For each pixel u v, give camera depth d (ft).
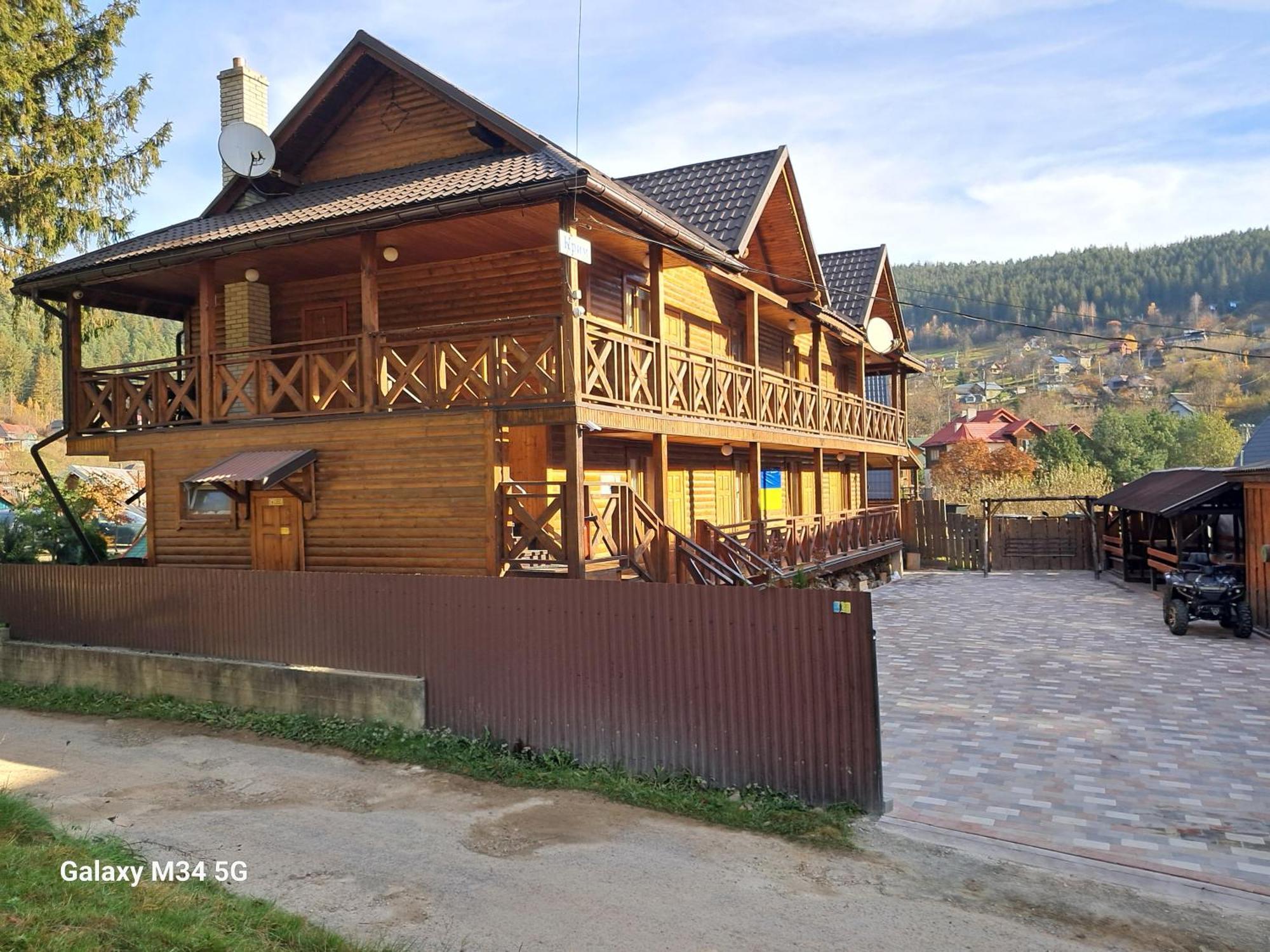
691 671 26.50
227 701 34.88
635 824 23.47
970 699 35.17
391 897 19.16
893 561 81.66
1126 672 39.60
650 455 52.19
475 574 35.17
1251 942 17.17
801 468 76.64
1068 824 22.80
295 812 24.54
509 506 34.94
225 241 38.01
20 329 65.36
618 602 27.73
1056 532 86.07
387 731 30.91
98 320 64.44
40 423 250.57
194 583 36.96
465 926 17.88
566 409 33.32
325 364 38.70
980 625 53.16
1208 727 31.01
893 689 37.19
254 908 17.70
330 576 33.55
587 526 35.81
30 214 59.31
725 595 26.02
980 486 132.77
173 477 43.01
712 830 23.07
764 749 25.38
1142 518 72.28
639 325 48.78
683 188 55.88
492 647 29.96
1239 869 20.16
